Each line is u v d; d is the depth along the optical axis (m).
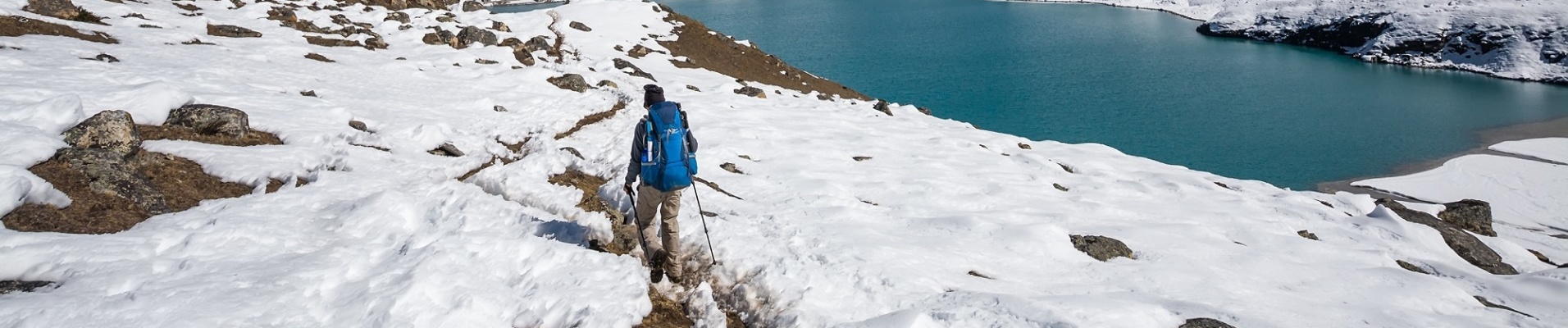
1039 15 132.88
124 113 8.77
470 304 5.25
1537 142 45.66
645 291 6.10
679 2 155.38
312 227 7.15
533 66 23.36
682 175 6.18
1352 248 10.78
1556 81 71.94
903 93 61.25
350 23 28.31
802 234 7.88
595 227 7.66
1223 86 68.69
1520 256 12.48
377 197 7.61
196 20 22.31
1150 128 50.53
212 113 10.41
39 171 7.41
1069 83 67.00
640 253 7.21
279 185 9.05
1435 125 52.47
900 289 6.39
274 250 6.32
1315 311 6.97
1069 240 8.73
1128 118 53.41
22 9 18.39
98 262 5.62
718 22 115.81
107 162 7.72
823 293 6.22
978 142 19.22
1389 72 81.44
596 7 41.56
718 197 9.62
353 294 5.32
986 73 71.12
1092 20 125.44
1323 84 72.12
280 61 17.91
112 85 12.00
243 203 7.70
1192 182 15.40
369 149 10.79
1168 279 7.70
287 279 5.47
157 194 7.64
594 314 5.45
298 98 13.26
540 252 6.39
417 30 27.70
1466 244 11.55
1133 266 8.23
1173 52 92.94
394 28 28.88
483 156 11.95
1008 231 8.82
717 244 7.19
